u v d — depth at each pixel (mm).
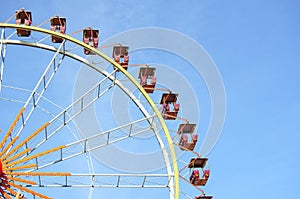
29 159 26516
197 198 30547
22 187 25781
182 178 29781
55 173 27219
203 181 31328
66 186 29000
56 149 27000
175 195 28469
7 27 32031
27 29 32250
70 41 32688
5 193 25750
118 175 29125
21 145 26562
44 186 28875
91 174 28906
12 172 26078
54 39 33094
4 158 25984
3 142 26188
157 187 29578
